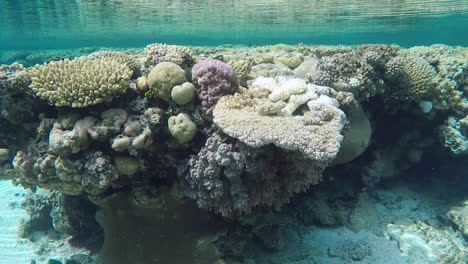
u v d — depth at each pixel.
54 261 1.26
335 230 1.43
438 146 1.79
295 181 0.98
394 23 6.20
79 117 0.95
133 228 1.08
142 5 4.50
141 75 1.16
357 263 1.27
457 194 1.76
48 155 0.93
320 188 1.61
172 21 5.93
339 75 1.40
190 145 1.01
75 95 0.91
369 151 1.71
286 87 1.11
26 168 0.96
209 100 0.98
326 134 0.87
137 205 1.07
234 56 1.60
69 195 1.32
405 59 1.63
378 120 1.78
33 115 1.04
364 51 1.75
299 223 1.45
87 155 0.92
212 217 1.12
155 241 1.07
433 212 1.67
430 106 1.62
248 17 5.48
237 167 0.89
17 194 1.93
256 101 1.04
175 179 1.09
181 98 0.95
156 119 0.95
